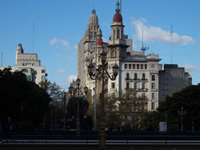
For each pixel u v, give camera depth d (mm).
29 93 111438
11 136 60656
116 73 51500
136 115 163625
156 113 145625
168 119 135875
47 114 159750
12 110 107125
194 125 129750
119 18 191250
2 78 104500
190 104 133250
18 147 57625
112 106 159125
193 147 60500
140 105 165500
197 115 130625
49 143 59781
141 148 59594
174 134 78812
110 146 59156
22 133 73125
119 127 155750
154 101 186500
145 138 63438
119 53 186500
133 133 78625
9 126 121812
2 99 103625
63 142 59062
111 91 185250
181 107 133625
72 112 137125
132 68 187375
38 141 58594
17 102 107000
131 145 59469
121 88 185875
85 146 58500
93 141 61469
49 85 171000
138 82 186875
